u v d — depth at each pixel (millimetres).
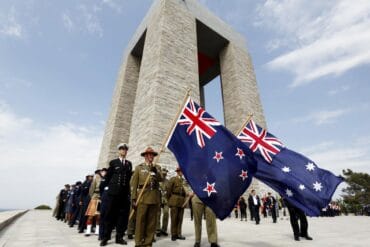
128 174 5652
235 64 24203
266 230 8086
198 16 23250
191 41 20562
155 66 16984
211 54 27672
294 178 5039
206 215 4895
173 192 6121
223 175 4203
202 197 3949
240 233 7211
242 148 4582
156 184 4609
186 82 17781
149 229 4383
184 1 22359
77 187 10109
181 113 4809
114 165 5645
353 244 5199
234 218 15047
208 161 4312
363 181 39531
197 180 4098
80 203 8273
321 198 4801
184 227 8625
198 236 4840
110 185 5406
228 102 23391
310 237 5992
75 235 6594
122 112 22234
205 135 4625
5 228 7777
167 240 5766
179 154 4363
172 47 18344
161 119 14781
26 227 8461
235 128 21531
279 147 5629
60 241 5355
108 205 5191
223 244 5137
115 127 21125
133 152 16172
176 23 20062
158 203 4559
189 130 4656
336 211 27516
